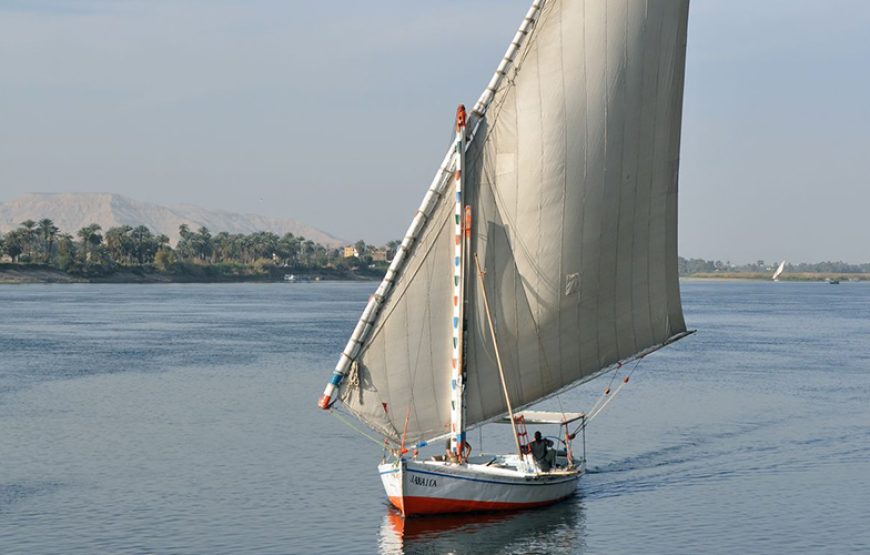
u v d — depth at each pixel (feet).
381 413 146.82
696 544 143.84
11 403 278.46
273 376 343.67
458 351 146.82
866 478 186.09
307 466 196.65
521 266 148.15
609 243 152.15
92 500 169.37
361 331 143.95
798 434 230.68
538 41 143.64
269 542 144.87
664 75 151.94
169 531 150.82
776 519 157.07
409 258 144.36
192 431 234.79
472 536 144.87
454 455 149.79
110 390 306.35
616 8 145.48
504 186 145.79
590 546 141.90
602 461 200.95
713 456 205.67
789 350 455.22
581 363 154.71
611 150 149.18
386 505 165.58
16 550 141.69
